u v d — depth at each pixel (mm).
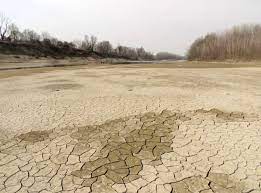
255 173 1978
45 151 2482
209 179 1900
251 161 2186
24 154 2420
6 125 3381
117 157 2318
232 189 1763
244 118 3523
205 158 2260
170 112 3939
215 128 3100
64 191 1775
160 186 1815
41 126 3318
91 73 12766
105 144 2643
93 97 5340
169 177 1942
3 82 8742
